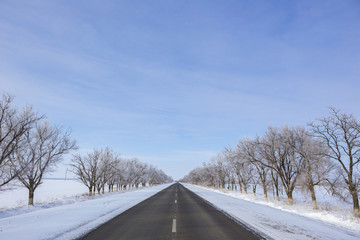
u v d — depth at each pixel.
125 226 8.34
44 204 17.56
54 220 9.43
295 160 22.08
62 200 20.62
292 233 7.14
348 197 16.91
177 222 9.25
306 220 10.06
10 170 15.32
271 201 23.23
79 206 14.83
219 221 9.51
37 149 17.94
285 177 23.92
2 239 6.33
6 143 15.04
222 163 52.22
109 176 37.94
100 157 32.84
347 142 15.73
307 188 20.41
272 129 24.05
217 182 61.94
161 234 7.03
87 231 7.43
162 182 150.75
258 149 25.56
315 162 19.45
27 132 16.86
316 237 6.64
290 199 21.78
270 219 10.08
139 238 6.52
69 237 6.61
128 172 52.78
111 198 21.95
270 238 6.46
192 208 14.39
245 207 15.12
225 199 21.88
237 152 29.66
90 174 31.44
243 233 7.13
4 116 14.88
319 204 20.81
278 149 23.55
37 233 7.04
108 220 9.67
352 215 14.60
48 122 18.89
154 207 14.84
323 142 17.44
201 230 7.62
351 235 7.20
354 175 15.48
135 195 26.91
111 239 6.40
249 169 37.97
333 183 17.83
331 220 11.11
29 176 17.08
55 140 19.11
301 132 21.73
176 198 22.81
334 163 19.33
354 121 15.52
